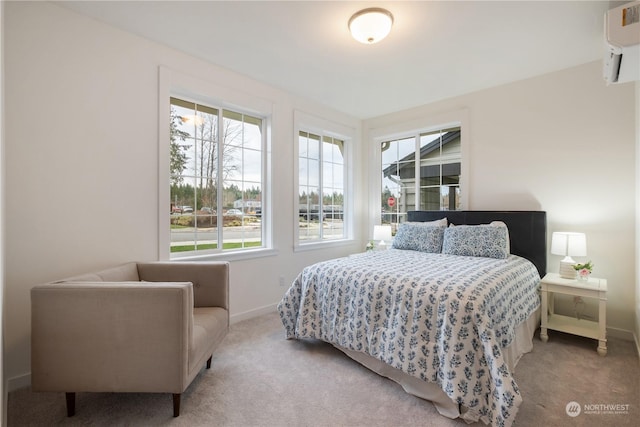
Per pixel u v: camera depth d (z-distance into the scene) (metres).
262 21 2.20
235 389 1.87
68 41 2.07
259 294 3.24
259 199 3.40
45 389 1.54
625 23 1.71
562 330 2.48
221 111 3.06
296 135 3.62
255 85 3.19
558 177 2.96
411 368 1.75
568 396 1.79
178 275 2.23
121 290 1.54
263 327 2.88
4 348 1.80
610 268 2.70
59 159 2.03
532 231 2.97
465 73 3.02
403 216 4.27
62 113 2.04
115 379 1.55
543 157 3.04
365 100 3.77
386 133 4.32
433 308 1.75
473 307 1.62
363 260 2.61
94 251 2.18
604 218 2.73
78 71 2.11
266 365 2.16
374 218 4.52
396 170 4.36
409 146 4.22
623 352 2.34
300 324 2.42
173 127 2.75
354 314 2.11
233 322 2.99
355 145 4.48
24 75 1.90
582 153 2.83
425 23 2.20
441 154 3.89
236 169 3.21
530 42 2.46
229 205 3.15
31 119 1.93
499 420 1.42
